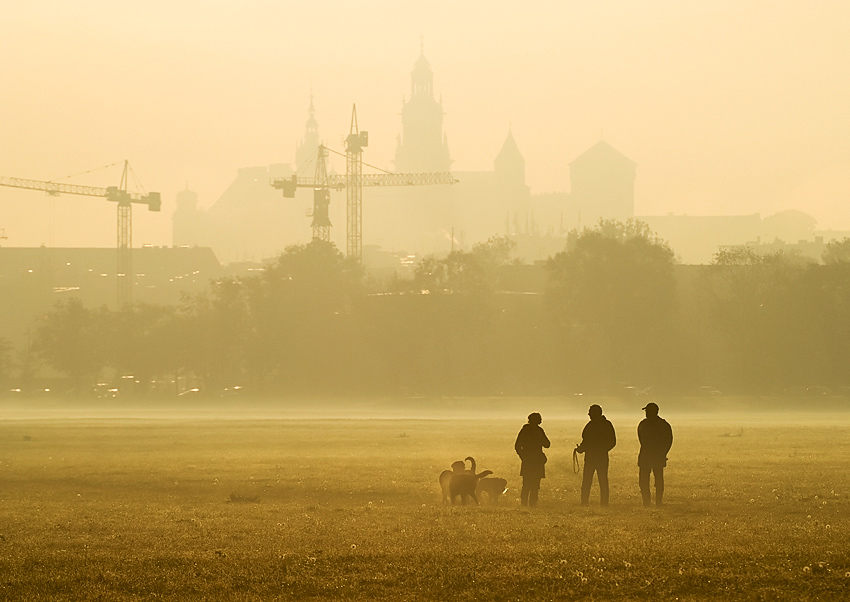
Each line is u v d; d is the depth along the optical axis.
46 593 56.03
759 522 79.50
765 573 58.00
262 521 84.38
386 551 66.50
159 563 63.44
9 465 147.75
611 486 111.50
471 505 97.50
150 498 107.75
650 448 93.75
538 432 96.00
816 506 91.25
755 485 108.62
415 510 91.69
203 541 72.31
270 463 147.25
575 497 102.62
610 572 59.22
